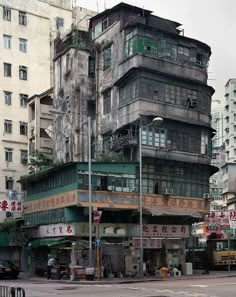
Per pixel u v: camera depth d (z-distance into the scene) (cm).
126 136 3334
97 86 3778
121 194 3169
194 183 3541
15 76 5172
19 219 3975
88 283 2634
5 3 5209
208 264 4184
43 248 3559
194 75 3578
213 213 3594
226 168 7562
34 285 2505
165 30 3491
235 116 9450
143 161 3284
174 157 3412
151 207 3275
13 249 3975
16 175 4981
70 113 3762
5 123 5034
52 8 5534
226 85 9756
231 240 4716
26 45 5294
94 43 3856
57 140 4078
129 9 3609
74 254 3048
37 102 4700
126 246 3238
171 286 2297
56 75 4134
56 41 4222
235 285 2312
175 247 3469
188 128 3534
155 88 3369
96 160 3319
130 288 2205
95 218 2875
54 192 3334
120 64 3506
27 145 5100
